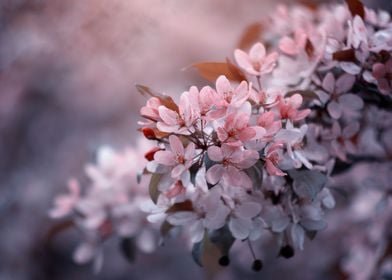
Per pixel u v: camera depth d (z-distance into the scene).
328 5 1.15
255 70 0.85
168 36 1.80
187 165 0.77
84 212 1.09
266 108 0.81
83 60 2.05
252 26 1.13
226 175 0.77
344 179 1.43
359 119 1.00
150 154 0.79
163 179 0.79
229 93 0.77
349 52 0.86
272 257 1.89
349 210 1.46
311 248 1.79
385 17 0.92
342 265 1.48
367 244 1.34
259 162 0.78
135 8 1.64
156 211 0.84
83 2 1.70
